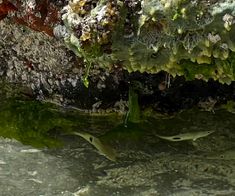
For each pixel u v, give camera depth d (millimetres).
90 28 1838
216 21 1756
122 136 2199
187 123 2230
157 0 1792
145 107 2271
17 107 2332
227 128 2197
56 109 2322
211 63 1911
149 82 2201
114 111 2295
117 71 2178
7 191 2010
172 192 1979
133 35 1874
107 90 2242
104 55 1945
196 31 1795
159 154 2127
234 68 1887
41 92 2350
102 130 2232
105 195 1984
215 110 2260
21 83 2383
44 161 2127
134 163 2100
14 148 2182
